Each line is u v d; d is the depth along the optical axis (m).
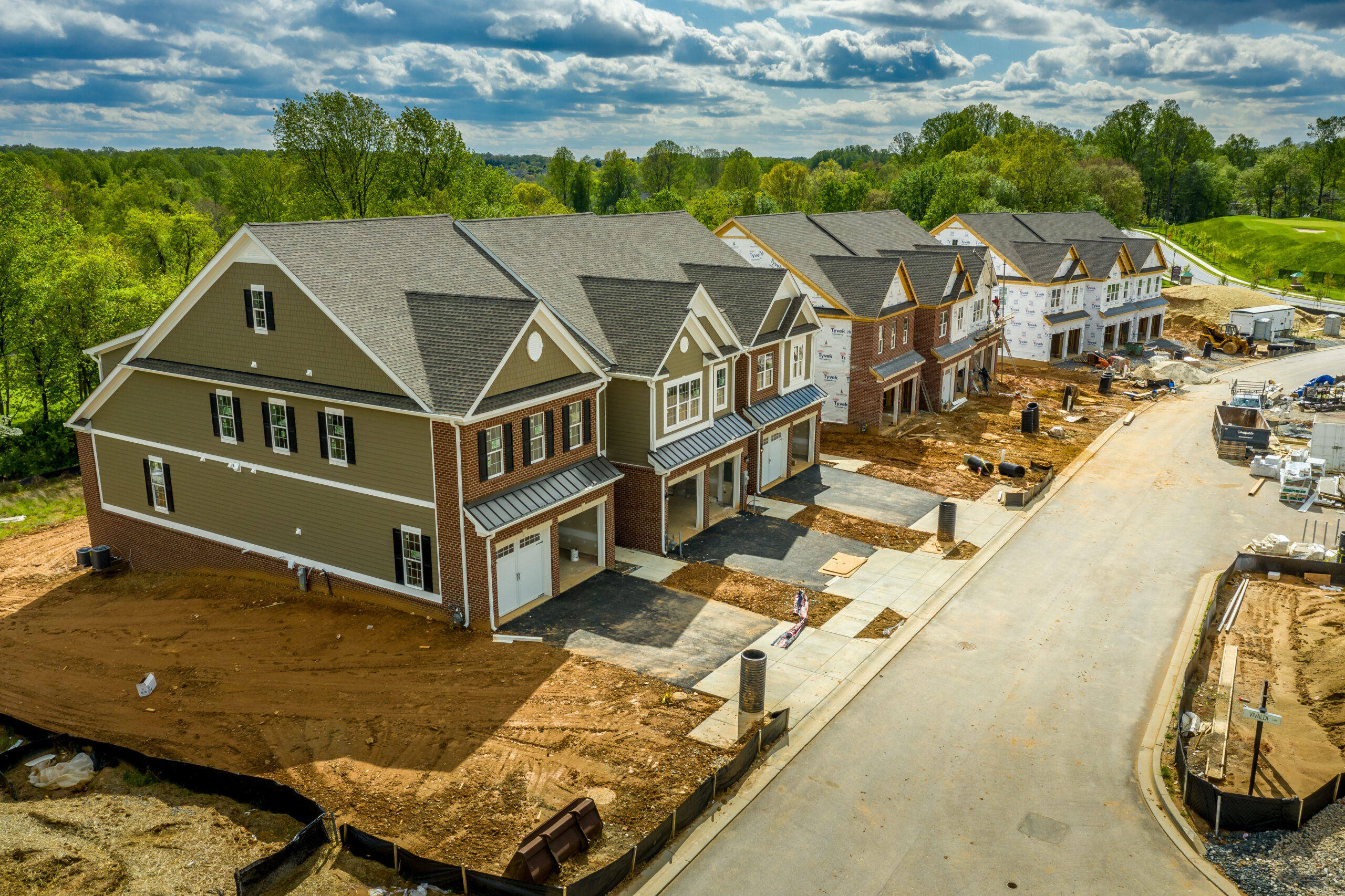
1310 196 183.25
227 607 30.53
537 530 29.34
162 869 17.94
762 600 30.41
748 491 40.31
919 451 48.75
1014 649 27.64
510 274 35.03
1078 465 47.19
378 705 23.94
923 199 120.12
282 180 100.12
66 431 49.91
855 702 24.42
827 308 51.28
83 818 19.52
